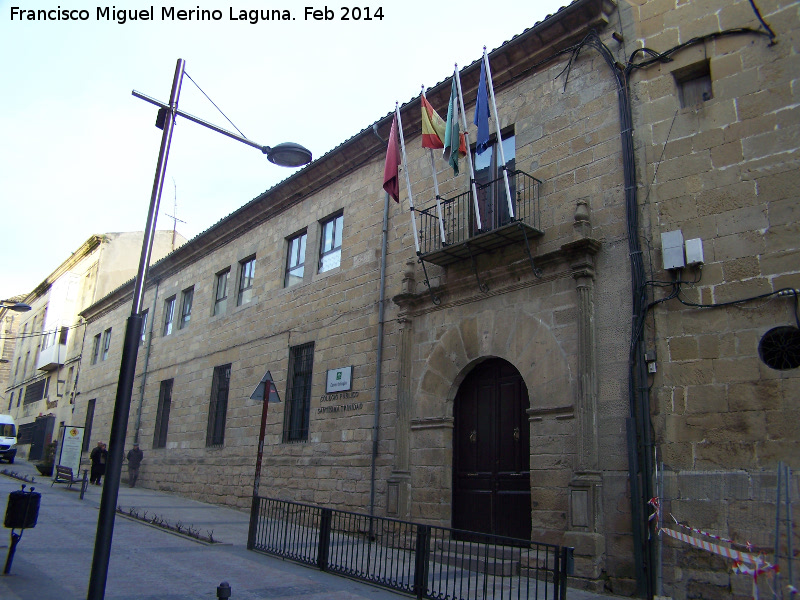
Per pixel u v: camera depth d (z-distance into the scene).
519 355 9.89
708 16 8.91
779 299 7.48
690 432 7.77
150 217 7.05
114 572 7.71
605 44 9.88
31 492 7.46
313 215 15.77
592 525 8.23
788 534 6.61
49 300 38.00
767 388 7.35
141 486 20.28
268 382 10.60
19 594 6.45
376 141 13.98
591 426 8.62
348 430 12.84
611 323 8.87
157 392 21.12
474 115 11.85
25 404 39.38
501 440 10.23
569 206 9.84
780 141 7.92
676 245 8.27
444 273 11.50
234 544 10.30
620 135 9.42
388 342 12.47
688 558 7.41
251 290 17.61
